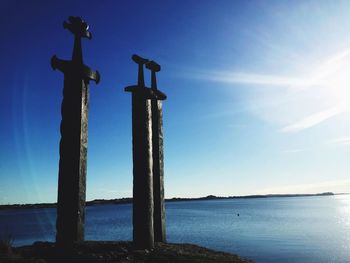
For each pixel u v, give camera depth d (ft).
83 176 39.91
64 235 37.91
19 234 279.28
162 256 39.47
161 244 46.70
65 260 33.88
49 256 34.65
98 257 35.01
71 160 39.29
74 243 37.50
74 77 40.86
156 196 50.26
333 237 231.09
